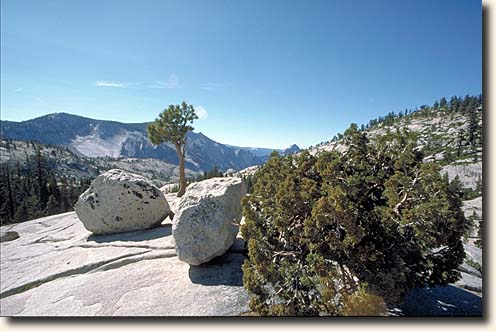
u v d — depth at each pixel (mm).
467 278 9070
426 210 5457
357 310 5492
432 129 104562
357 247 5848
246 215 7199
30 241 15172
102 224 12867
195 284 7988
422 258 6199
